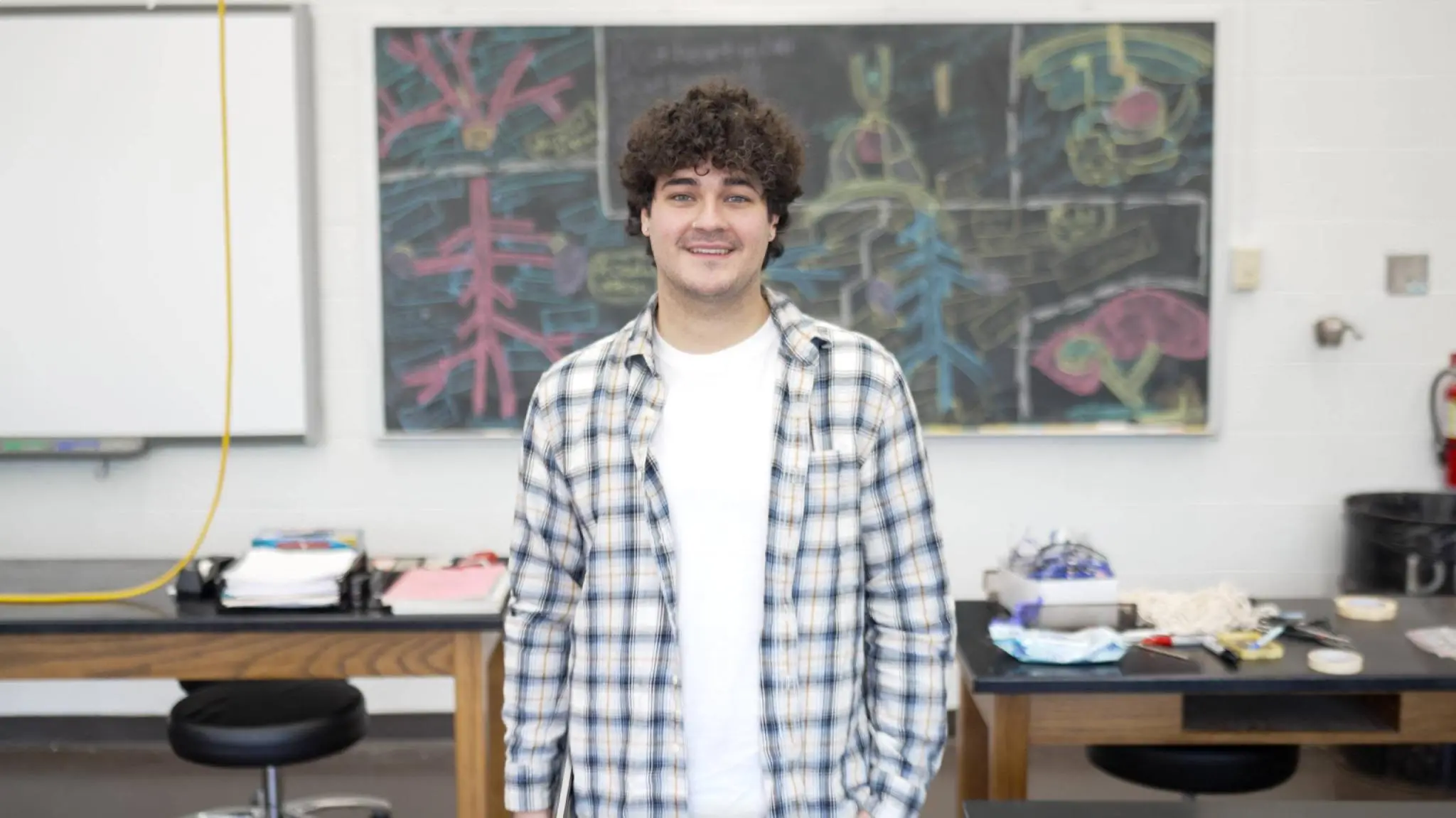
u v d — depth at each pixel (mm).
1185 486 3453
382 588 2443
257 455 3414
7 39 3238
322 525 3436
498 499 3443
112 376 3328
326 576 2373
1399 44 3336
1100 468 3449
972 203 3322
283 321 3322
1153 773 2078
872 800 1386
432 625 2285
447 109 3293
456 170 3309
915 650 1385
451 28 3273
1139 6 3273
